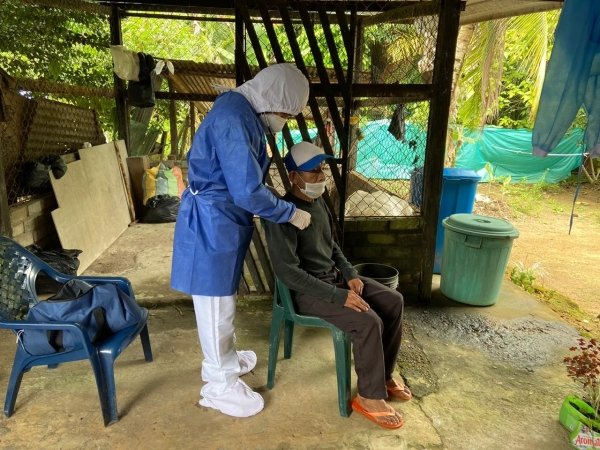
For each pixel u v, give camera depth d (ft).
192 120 24.59
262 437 6.81
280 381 8.16
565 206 30.81
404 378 8.40
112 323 7.18
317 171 7.06
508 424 7.25
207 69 19.84
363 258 11.23
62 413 7.20
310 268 7.45
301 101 6.69
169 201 18.89
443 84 10.22
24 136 12.84
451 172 13.08
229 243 6.65
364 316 6.84
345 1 9.86
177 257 6.83
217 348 7.09
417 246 11.32
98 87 17.52
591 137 6.72
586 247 22.59
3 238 7.63
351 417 7.29
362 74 16.97
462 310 11.34
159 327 10.01
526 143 34.71
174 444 6.63
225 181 6.56
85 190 14.71
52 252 11.82
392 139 14.44
